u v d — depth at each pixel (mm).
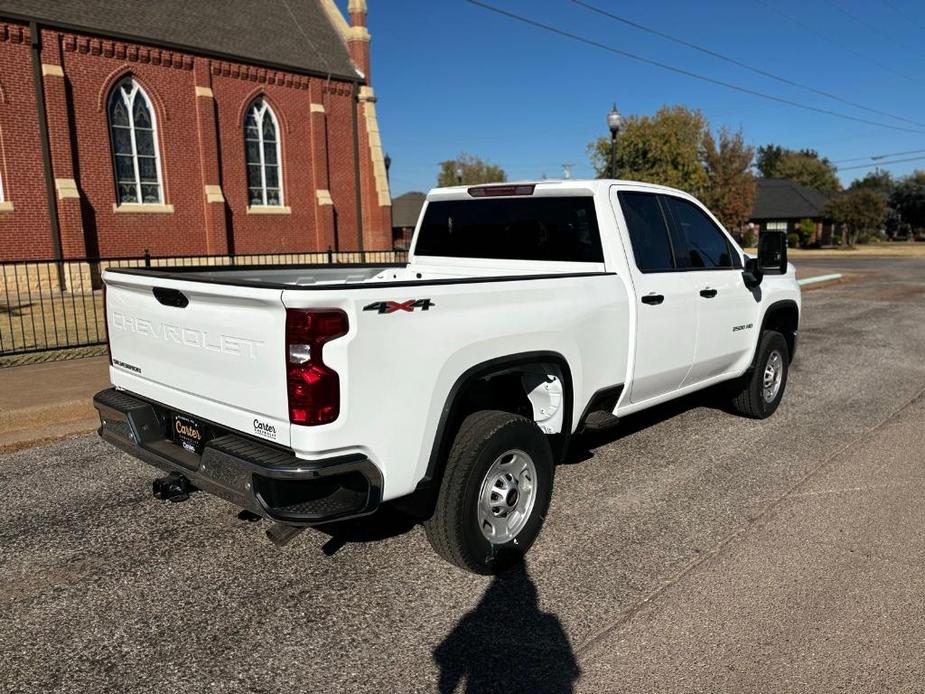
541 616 3305
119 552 3934
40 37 18516
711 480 5062
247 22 24234
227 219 23125
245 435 3221
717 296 5512
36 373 8148
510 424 3621
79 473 5160
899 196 71938
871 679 2830
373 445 3102
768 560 3844
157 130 21359
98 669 2902
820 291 20359
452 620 3271
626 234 4719
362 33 26547
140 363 3871
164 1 22219
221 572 3717
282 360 2939
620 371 4629
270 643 3082
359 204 27156
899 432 6246
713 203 43062
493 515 3693
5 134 18141
